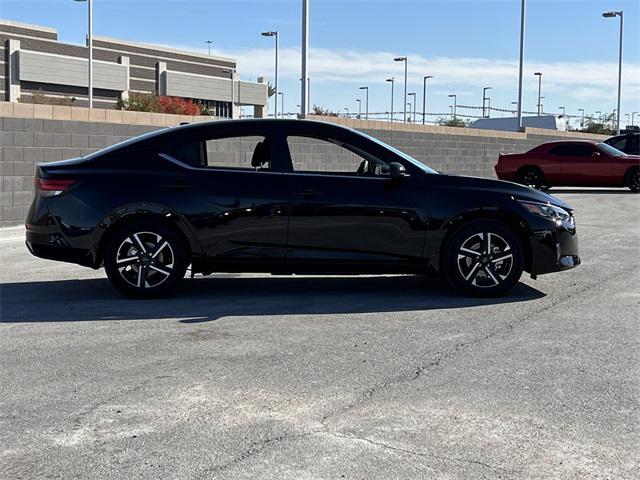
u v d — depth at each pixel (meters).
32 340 5.65
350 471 3.44
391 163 6.89
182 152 7.11
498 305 6.87
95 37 73.69
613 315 6.46
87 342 5.60
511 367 4.98
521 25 31.11
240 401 4.34
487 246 7.07
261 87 91.56
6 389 4.55
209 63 88.00
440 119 54.25
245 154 7.16
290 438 3.81
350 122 19.72
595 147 22.19
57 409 4.22
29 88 66.06
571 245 7.25
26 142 12.09
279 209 6.94
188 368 4.96
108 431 3.91
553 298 7.18
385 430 3.92
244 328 6.02
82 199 6.93
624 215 15.23
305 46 18.72
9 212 11.98
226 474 3.41
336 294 7.42
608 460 3.57
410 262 7.07
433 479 3.37
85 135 12.92
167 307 6.79
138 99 44.91
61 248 6.96
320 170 7.30
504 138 28.03
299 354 5.28
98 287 7.77
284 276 8.48
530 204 7.07
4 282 8.06
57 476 3.40
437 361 5.11
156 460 3.56
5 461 3.56
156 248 7.01
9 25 65.38
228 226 6.96
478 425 3.99
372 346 5.49
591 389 4.55
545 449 3.69
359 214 6.96
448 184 7.11
